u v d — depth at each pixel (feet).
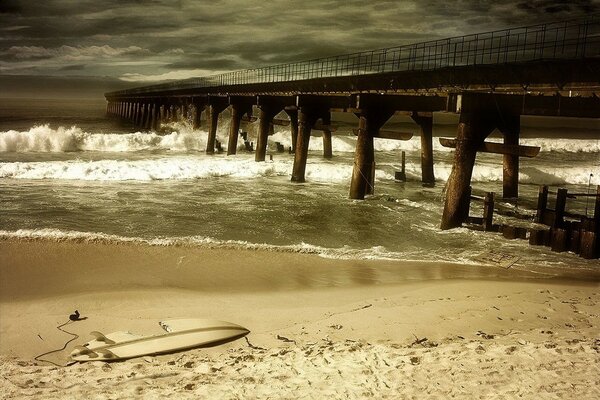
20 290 27.76
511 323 23.63
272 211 48.96
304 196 57.47
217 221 44.34
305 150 67.67
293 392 16.03
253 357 19.54
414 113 68.80
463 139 41.37
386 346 20.39
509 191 58.85
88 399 15.44
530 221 45.70
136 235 39.06
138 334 22.12
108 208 47.96
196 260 33.53
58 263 32.17
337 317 24.32
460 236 41.22
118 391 16.12
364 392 16.02
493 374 17.29
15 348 20.89
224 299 26.96
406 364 18.33
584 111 37.37
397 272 32.19
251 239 39.14
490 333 22.40
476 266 33.86
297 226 43.57
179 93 137.28
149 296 27.27
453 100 41.27
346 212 49.47
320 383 16.75
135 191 57.16
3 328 22.84
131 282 29.40
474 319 24.03
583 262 35.12
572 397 15.51
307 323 23.67
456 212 43.01
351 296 27.55
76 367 18.63
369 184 56.65
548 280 31.12
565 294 28.17
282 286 29.17
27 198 51.13
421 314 24.63
